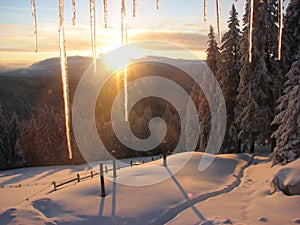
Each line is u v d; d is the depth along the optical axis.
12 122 36.94
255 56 19.34
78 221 9.51
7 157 34.75
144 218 9.64
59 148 37.16
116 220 9.58
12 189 20.22
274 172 12.88
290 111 13.85
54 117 39.31
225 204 9.90
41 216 9.69
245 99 19.64
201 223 8.19
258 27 19.17
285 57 19.20
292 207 8.62
